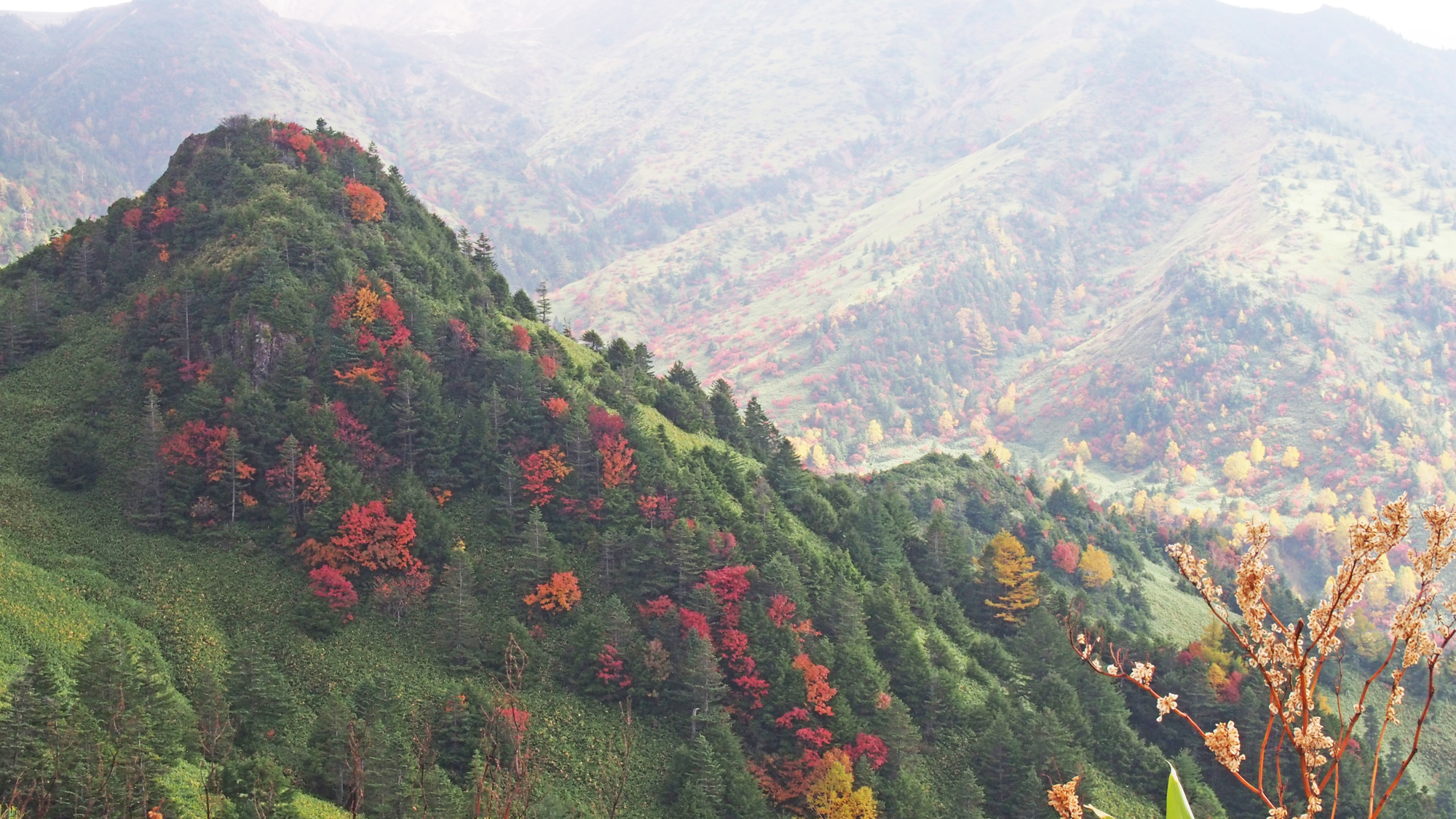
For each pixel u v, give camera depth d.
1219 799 146.88
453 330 176.75
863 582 174.50
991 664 171.12
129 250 186.88
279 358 161.62
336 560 142.25
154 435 147.25
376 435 159.50
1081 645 16.42
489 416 164.88
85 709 95.00
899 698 148.12
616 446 165.12
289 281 169.50
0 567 128.88
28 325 174.00
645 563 152.12
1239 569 15.20
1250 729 147.50
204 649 129.25
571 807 115.44
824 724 137.62
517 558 151.38
